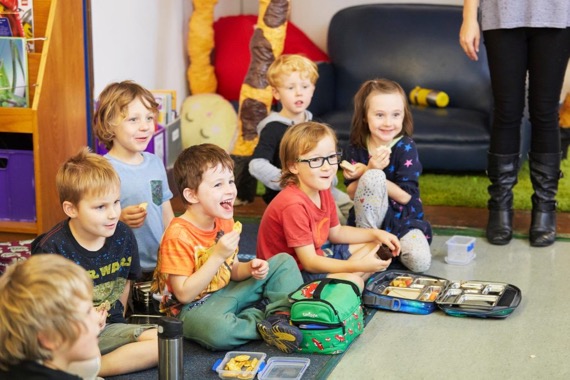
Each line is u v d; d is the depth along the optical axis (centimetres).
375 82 329
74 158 242
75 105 337
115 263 247
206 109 448
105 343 239
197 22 470
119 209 241
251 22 490
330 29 503
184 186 259
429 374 237
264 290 273
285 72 349
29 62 313
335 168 290
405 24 490
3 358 173
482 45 477
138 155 298
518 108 340
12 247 296
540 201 345
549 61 330
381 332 265
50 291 170
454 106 479
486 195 410
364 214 318
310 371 238
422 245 315
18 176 315
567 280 306
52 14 315
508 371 238
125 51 409
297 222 283
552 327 268
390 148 329
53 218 321
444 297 284
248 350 254
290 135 289
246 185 402
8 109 304
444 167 438
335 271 280
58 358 174
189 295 253
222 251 251
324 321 246
